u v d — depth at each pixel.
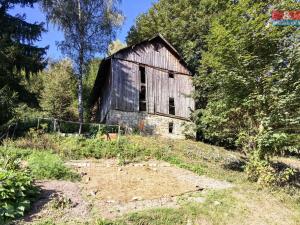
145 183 12.71
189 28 30.77
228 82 14.64
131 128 23.89
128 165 15.20
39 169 12.38
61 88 35.12
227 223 10.12
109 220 9.26
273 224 10.48
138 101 24.75
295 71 13.73
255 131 14.89
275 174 13.95
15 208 9.05
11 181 9.45
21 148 15.55
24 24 21.88
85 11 28.34
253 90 14.42
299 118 13.23
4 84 20.06
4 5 21.95
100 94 32.12
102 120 28.56
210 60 15.52
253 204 11.66
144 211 10.02
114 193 11.45
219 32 14.61
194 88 27.16
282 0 14.63
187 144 22.14
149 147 17.86
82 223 9.03
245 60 14.28
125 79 24.67
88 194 11.12
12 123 17.44
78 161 15.07
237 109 14.80
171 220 9.78
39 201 9.98
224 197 11.87
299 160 23.70
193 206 10.80
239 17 14.73
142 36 33.78
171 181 13.20
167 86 26.38
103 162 15.32
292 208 11.97
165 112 25.69
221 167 16.75
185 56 29.03
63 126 22.06
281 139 13.40
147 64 25.94
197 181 13.50
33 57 21.48
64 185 11.66
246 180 14.30
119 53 24.97
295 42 14.23
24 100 21.17
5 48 19.78
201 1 31.73
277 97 13.77
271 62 14.35
